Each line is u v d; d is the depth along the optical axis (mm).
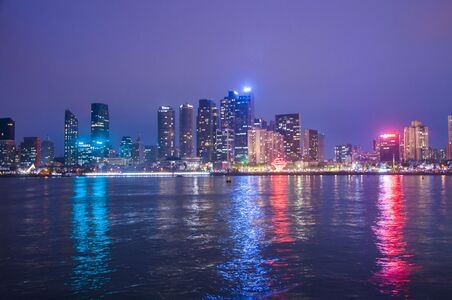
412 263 38875
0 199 125188
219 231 58125
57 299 30125
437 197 118938
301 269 37094
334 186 197875
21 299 30172
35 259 41656
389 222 65812
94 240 51844
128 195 142250
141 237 53812
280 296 30344
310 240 50531
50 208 94500
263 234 55250
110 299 30094
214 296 30469
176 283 33438
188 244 48812
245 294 30828
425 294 30406
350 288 31797
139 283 33500
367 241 49594
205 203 105000
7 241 51344
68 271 37062
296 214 77625
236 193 146500
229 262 39875
